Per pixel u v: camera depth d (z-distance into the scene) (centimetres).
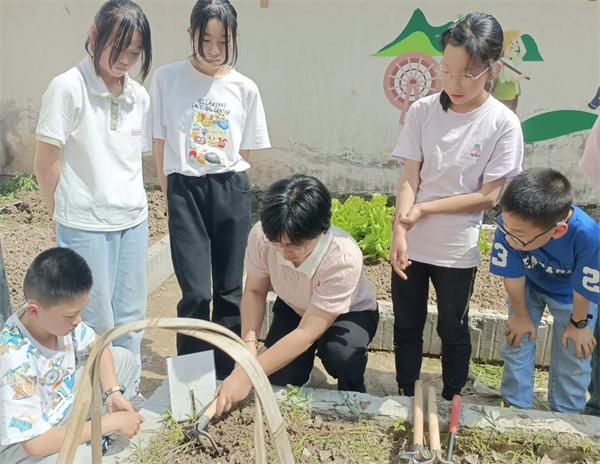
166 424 245
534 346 294
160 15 630
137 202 294
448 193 280
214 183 320
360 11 615
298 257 249
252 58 635
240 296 346
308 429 249
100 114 275
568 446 244
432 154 280
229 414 251
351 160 653
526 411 258
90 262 282
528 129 630
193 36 300
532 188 246
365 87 633
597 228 266
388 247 443
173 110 318
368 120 641
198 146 317
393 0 609
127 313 306
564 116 624
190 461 231
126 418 230
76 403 174
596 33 600
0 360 214
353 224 452
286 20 622
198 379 253
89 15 642
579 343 278
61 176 277
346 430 250
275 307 310
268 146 344
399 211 284
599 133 287
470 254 283
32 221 553
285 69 635
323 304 260
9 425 210
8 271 420
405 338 308
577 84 615
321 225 236
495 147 273
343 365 281
